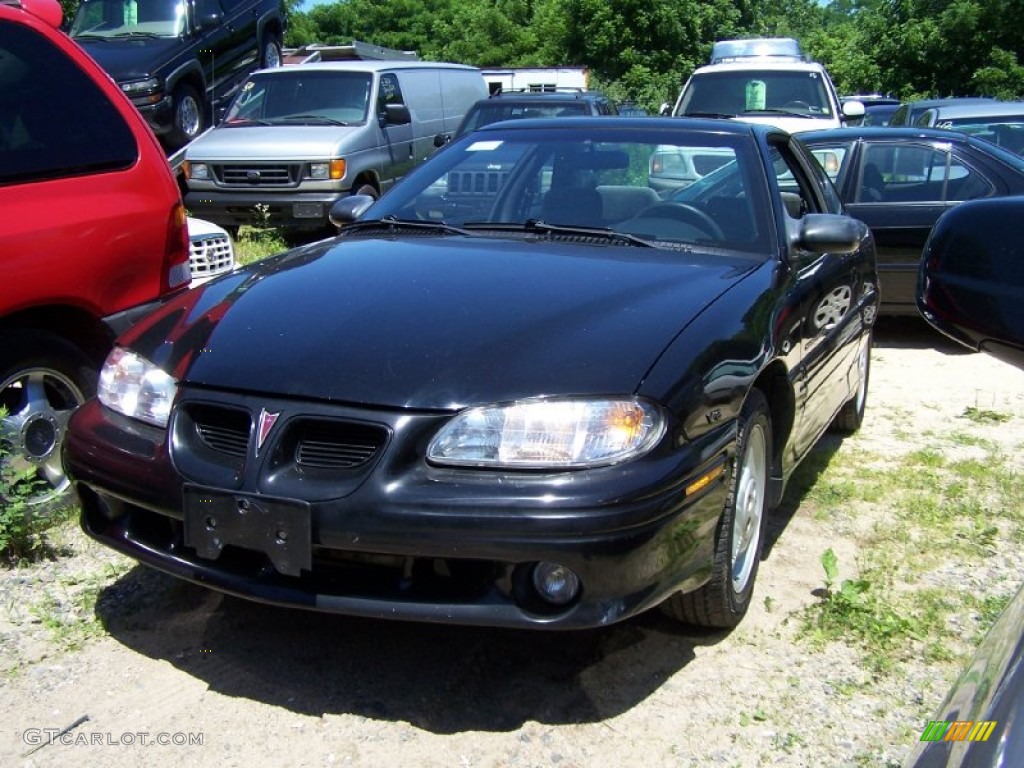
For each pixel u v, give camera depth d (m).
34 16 4.32
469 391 2.89
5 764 2.80
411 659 3.34
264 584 2.99
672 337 3.15
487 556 2.76
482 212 4.40
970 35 25.77
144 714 3.04
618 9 27.06
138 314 4.43
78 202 4.17
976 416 6.15
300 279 3.66
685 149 4.41
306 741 2.92
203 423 3.11
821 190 5.28
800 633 3.54
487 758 2.86
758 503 3.68
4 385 4.06
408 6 43.19
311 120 11.41
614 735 2.97
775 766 2.86
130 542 3.27
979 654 1.65
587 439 2.82
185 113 12.30
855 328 5.03
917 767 1.52
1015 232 1.84
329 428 2.93
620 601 2.82
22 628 3.48
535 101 12.58
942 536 4.41
